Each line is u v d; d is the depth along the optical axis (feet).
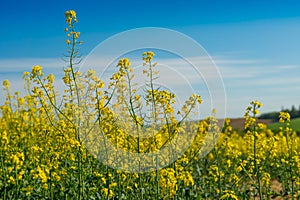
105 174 7.18
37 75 6.26
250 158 7.52
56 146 7.24
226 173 8.62
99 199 6.46
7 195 6.27
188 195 7.52
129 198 6.79
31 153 7.76
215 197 8.13
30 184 6.53
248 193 7.91
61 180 6.82
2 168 6.69
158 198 6.19
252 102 6.63
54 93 6.86
